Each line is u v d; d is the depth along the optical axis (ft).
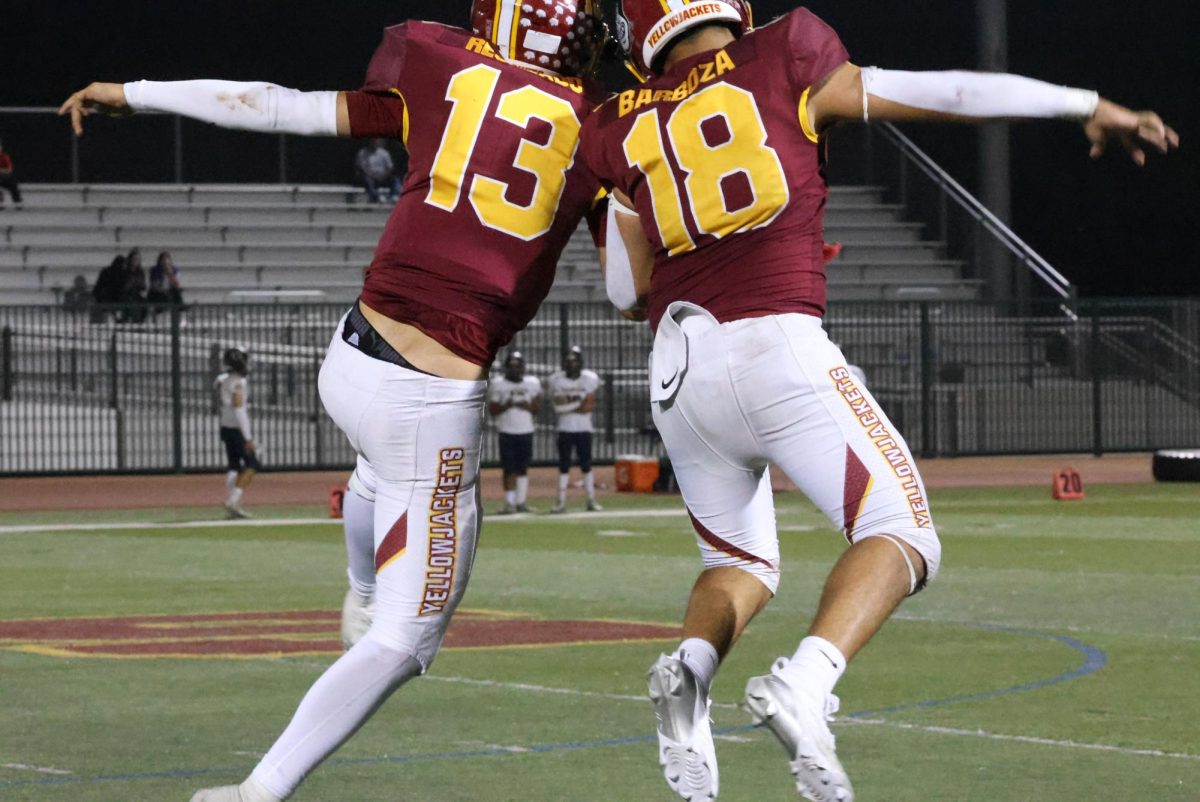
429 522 52.90
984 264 374.22
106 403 321.73
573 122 52.80
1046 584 140.15
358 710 52.26
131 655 104.06
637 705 86.07
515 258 52.80
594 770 70.59
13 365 319.06
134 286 337.72
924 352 324.60
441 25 54.08
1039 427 342.44
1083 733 78.23
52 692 90.53
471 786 67.62
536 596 135.54
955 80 44.52
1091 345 345.51
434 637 53.36
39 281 367.04
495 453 321.11
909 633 111.96
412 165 53.31
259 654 104.42
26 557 170.40
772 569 49.73
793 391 45.19
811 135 45.88
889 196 405.18
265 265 383.04
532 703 86.79
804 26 45.93
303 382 324.60
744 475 48.01
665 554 169.48
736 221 45.78
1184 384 344.28
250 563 163.84
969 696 88.17
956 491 256.93
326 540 188.85
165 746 76.07
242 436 220.02
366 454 53.57
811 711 40.14
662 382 47.29
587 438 227.61
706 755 44.14
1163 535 184.34
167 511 235.20
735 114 45.78
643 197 47.26
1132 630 113.19
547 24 53.01
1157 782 67.77
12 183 377.50
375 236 403.75
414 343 52.47
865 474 44.68
